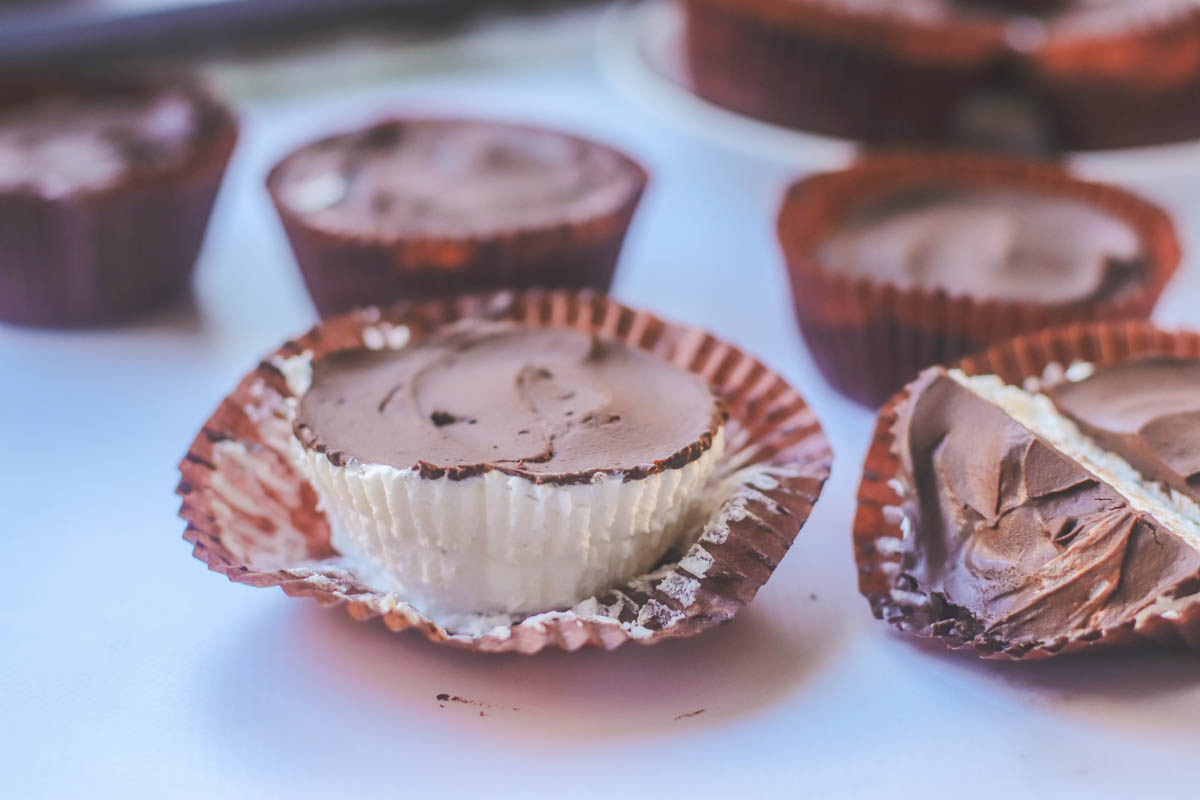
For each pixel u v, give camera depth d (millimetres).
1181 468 288
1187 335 311
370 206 347
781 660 280
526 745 267
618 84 436
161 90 384
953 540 282
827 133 422
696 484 286
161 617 286
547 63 475
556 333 305
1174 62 404
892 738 269
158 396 339
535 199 352
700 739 268
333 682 275
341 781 262
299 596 277
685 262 390
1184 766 264
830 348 338
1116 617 269
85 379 343
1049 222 350
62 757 265
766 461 297
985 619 276
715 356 312
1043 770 264
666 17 479
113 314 360
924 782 262
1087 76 407
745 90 422
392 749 266
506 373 295
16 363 347
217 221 401
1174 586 266
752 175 424
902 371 334
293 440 294
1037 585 274
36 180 342
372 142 374
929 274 333
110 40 407
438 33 462
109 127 372
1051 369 311
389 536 281
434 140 375
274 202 350
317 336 310
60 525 305
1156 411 295
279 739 267
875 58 405
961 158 368
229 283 378
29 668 277
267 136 423
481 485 273
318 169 363
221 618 286
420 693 274
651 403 292
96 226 342
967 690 276
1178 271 348
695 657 280
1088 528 275
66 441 325
